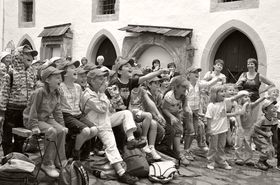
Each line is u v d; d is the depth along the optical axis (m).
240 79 7.57
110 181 4.62
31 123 4.32
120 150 5.38
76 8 14.06
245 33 9.66
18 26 16.52
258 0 9.38
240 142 6.43
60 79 4.43
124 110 5.12
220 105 5.86
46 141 4.38
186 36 10.54
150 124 5.32
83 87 5.89
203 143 6.84
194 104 6.61
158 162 5.00
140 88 5.61
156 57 11.71
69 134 4.89
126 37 12.17
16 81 4.89
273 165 6.57
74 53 14.15
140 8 11.99
